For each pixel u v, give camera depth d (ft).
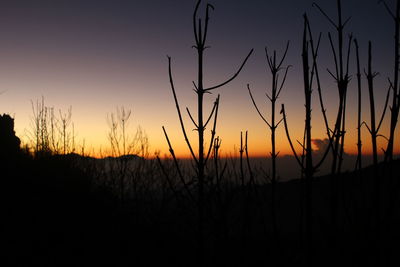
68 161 28.94
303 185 5.44
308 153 4.65
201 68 4.84
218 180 6.09
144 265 11.96
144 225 14.58
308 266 4.43
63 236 17.28
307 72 4.76
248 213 6.48
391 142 4.85
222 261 5.35
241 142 7.07
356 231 4.97
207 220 5.77
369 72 5.04
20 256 15.46
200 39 4.86
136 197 15.75
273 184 6.17
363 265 4.47
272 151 6.27
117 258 14.03
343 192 5.48
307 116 4.68
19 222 18.43
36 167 27.71
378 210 4.70
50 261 15.25
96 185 25.20
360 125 5.61
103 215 18.90
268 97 6.32
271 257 5.35
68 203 20.90
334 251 4.72
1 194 21.20
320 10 5.13
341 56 5.00
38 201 21.18
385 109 5.01
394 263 4.24
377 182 4.81
